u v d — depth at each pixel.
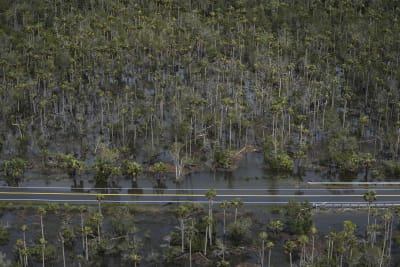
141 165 170.38
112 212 143.88
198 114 192.50
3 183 159.50
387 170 171.12
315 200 152.38
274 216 144.12
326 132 191.12
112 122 192.25
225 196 154.25
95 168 161.38
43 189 156.12
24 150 178.50
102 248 128.50
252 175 167.25
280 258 128.00
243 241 134.00
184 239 130.88
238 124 192.75
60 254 128.62
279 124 194.88
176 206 148.38
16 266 120.50
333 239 127.94
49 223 139.75
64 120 195.88
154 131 187.12
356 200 152.50
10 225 138.75
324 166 173.25
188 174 166.75
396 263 127.69
